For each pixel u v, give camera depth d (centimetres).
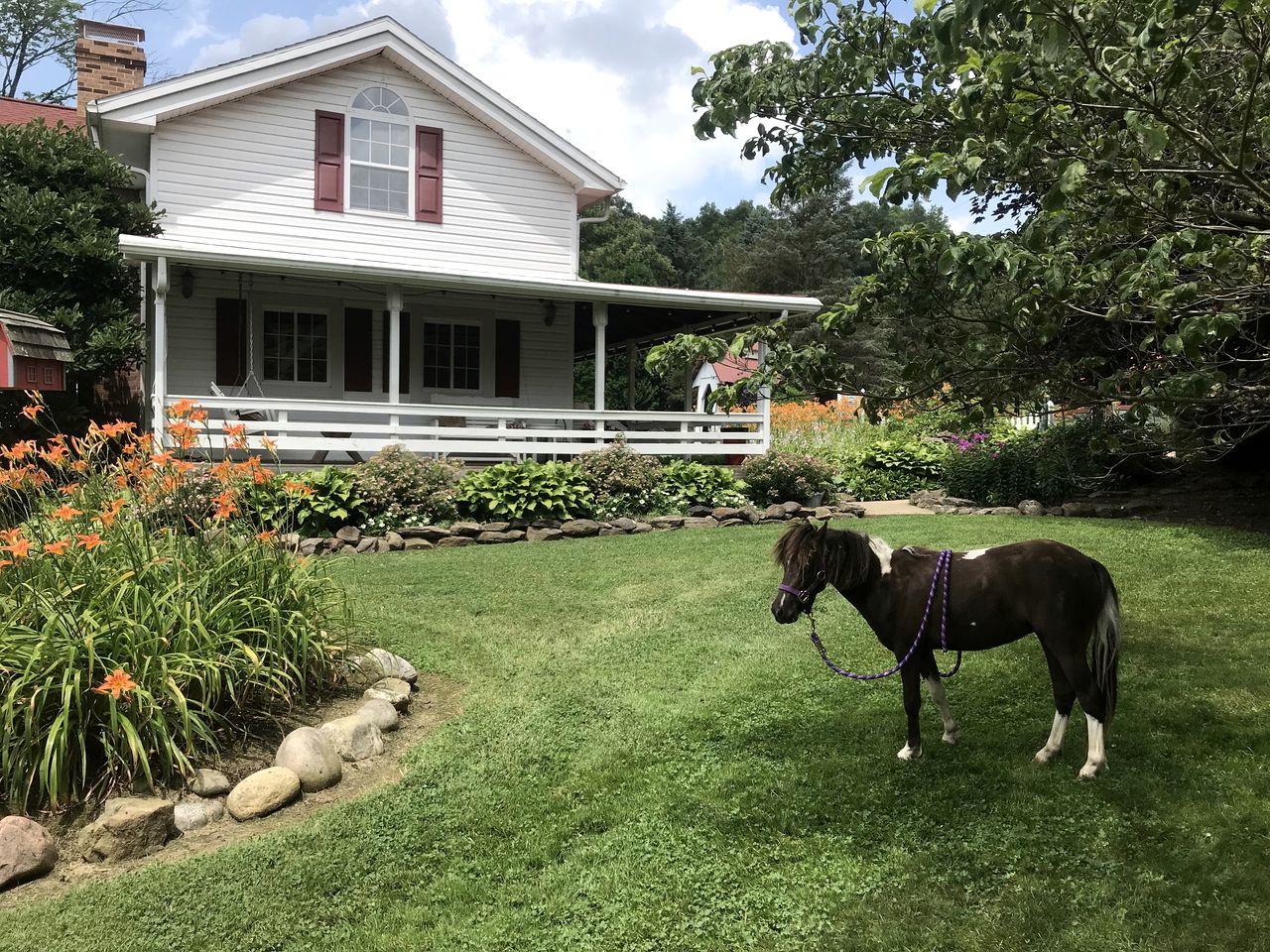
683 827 404
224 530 574
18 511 580
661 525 1220
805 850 381
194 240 1435
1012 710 523
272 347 1516
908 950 312
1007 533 1095
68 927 339
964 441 1595
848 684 579
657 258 5275
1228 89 379
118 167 1327
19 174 1266
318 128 1505
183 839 406
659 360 426
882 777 441
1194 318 288
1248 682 537
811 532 438
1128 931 314
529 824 411
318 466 1418
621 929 332
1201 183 414
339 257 1520
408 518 1123
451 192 1594
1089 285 336
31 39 3200
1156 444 448
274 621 523
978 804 408
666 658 645
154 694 449
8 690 429
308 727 498
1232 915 318
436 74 1546
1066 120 344
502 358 1667
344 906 351
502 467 1192
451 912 345
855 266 4884
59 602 462
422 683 608
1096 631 418
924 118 507
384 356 1593
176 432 565
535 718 535
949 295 368
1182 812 388
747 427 1836
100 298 1263
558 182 1675
